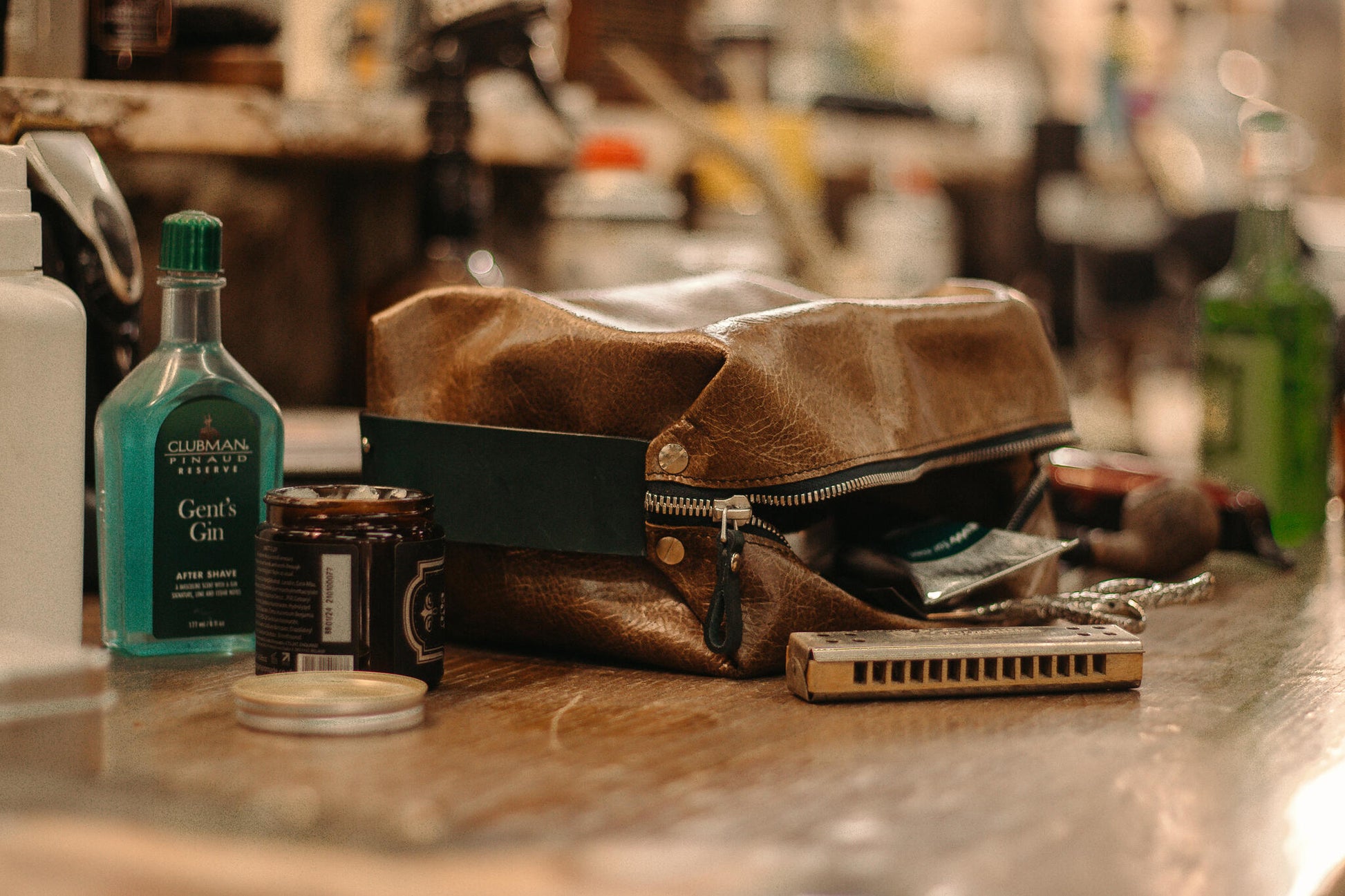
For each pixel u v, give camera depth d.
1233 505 0.98
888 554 0.70
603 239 1.42
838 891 0.38
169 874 0.39
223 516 0.69
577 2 1.43
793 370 0.64
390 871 0.38
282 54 0.98
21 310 0.62
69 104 0.86
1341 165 2.69
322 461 0.89
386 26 1.12
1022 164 1.97
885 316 0.70
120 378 0.81
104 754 0.50
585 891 0.37
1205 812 0.46
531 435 0.67
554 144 1.19
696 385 0.64
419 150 1.08
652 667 0.67
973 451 0.72
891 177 1.80
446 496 0.69
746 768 0.50
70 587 0.65
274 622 0.61
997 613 0.70
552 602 0.67
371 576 0.60
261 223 1.14
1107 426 1.76
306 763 0.50
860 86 1.87
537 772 0.49
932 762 0.52
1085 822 0.45
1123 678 0.63
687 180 1.58
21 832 0.41
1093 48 2.14
